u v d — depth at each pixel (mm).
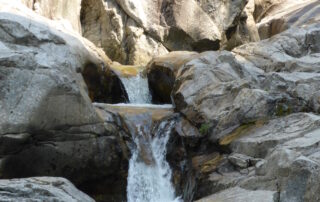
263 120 10539
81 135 10180
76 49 12734
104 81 14016
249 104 10828
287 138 9133
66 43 12406
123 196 10719
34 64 9883
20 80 9625
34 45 11695
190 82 12320
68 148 10008
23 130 9391
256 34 22609
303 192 6938
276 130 9867
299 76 12039
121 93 14586
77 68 12453
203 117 11242
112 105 12516
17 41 11391
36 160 9711
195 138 11000
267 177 7871
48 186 7613
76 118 10109
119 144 10766
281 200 7191
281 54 14781
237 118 10789
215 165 9805
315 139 8570
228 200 7656
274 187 7594
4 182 7602
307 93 10805
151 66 14961
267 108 10703
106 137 10547
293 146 8391
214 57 13352
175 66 14188
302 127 9523
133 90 14812
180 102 12109
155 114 11977
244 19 21891
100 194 10648
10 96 9469
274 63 13961
